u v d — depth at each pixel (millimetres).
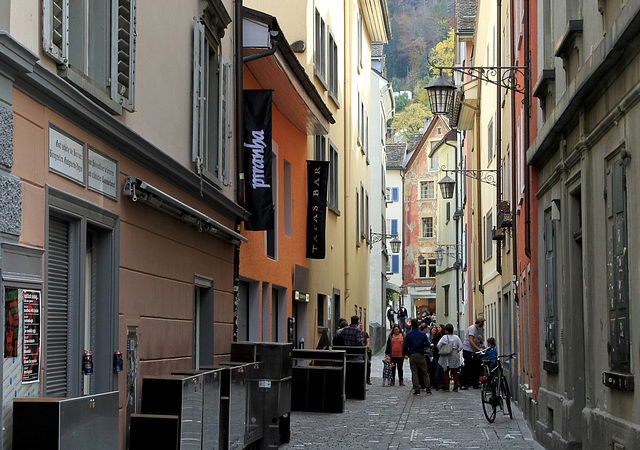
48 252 8477
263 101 17781
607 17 10352
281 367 14320
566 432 13438
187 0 13641
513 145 22781
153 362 11766
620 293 9891
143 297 11359
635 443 9031
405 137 126188
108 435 7867
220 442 12078
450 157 75438
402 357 31234
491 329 33844
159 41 12133
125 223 10680
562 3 13977
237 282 17406
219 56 15617
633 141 9297
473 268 44750
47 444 6824
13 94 7410
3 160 7102
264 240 20500
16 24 7371
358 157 38531
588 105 11781
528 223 18219
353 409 22172
